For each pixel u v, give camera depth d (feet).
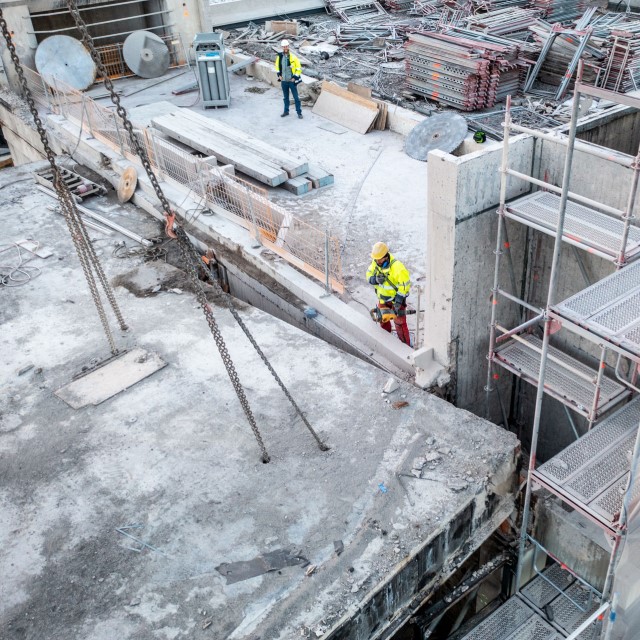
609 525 21.18
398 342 31.37
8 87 66.80
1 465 27.02
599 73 53.16
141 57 69.05
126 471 26.27
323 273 34.94
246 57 69.21
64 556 23.20
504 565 28.17
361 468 25.50
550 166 26.04
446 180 24.58
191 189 43.75
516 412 33.71
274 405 28.71
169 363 31.65
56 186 28.27
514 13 63.93
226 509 24.34
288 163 46.93
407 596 23.52
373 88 61.62
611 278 20.93
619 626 23.40
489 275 27.86
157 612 21.17
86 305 36.45
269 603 21.17
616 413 25.64
